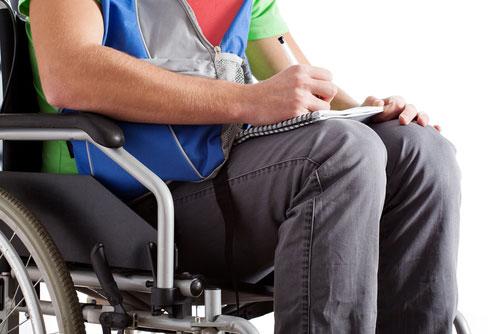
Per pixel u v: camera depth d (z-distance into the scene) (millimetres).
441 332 1355
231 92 1199
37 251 1265
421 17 3021
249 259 1292
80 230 1271
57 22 1208
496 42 2996
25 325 1763
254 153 1216
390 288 1361
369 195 1131
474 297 3061
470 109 3035
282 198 1186
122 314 1207
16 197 1328
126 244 1225
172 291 1153
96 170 1268
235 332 1124
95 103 1190
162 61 1255
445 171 1357
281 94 1192
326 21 3041
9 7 1369
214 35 1343
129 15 1270
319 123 1172
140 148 1229
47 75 1206
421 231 1353
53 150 1390
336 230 1110
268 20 1684
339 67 3041
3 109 1372
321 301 1102
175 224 1278
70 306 1260
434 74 3027
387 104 1454
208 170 1225
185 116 1191
